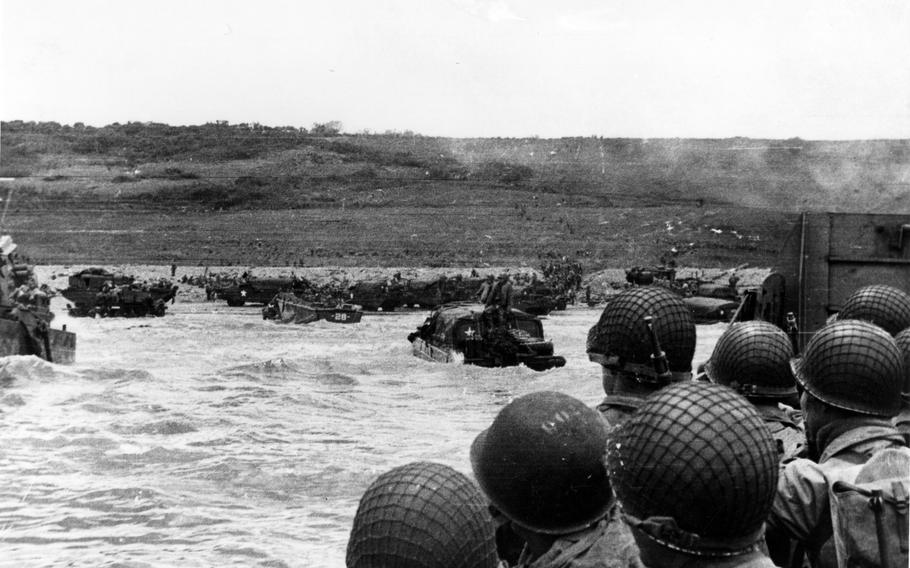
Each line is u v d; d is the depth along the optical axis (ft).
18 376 76.74
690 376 18.79
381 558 11.68
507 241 314.96
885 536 14.85
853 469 16.60
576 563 14.20
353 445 54.65
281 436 57.47
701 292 176.45
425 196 377.91
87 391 72.69
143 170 414.62
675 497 10.91
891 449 15.70
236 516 40.37
